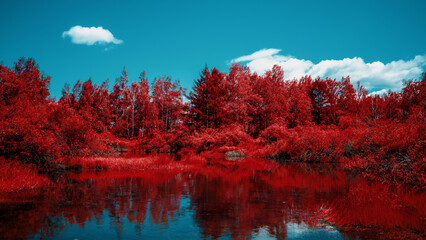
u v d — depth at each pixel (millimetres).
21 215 7402
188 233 6152
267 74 53844
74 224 6707
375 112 41531
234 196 10695
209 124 49031
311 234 6074
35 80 45062
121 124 62719
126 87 65625
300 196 10688
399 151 13109
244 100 51500
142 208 8555
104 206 8734
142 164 20953
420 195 10297
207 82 51438
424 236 5887
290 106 53906
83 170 18875
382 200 9570
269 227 6629
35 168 16562
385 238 5777
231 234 6086
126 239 5707
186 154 43562
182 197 10414
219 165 25203
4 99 20188
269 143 40969
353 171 19266
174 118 64438
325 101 59469
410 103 30516
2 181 10680
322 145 28578
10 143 15297
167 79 70500
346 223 6930
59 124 21188
